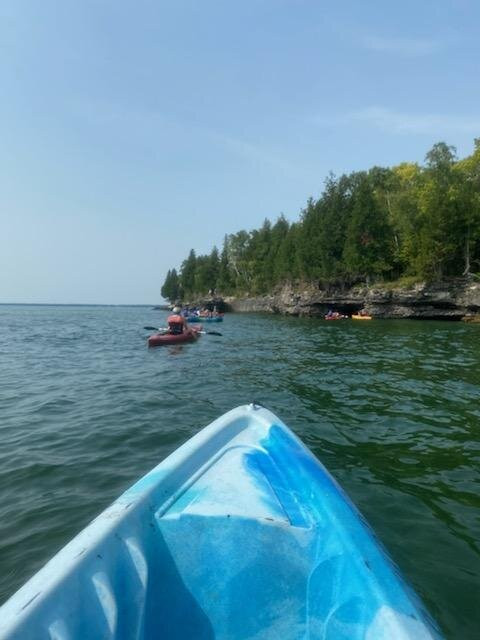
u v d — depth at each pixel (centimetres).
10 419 687
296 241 5556
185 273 10206
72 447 557
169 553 240
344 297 4531
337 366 1159
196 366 1177
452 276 4019
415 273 4266
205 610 213
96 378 1024
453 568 306
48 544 344
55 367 1200
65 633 167
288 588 220
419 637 169
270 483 302
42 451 544
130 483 451
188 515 264
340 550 233
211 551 242
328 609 204
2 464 504
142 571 219
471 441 563
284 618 206
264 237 7294
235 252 7969
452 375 1014
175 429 625
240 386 905
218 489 294
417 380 956
